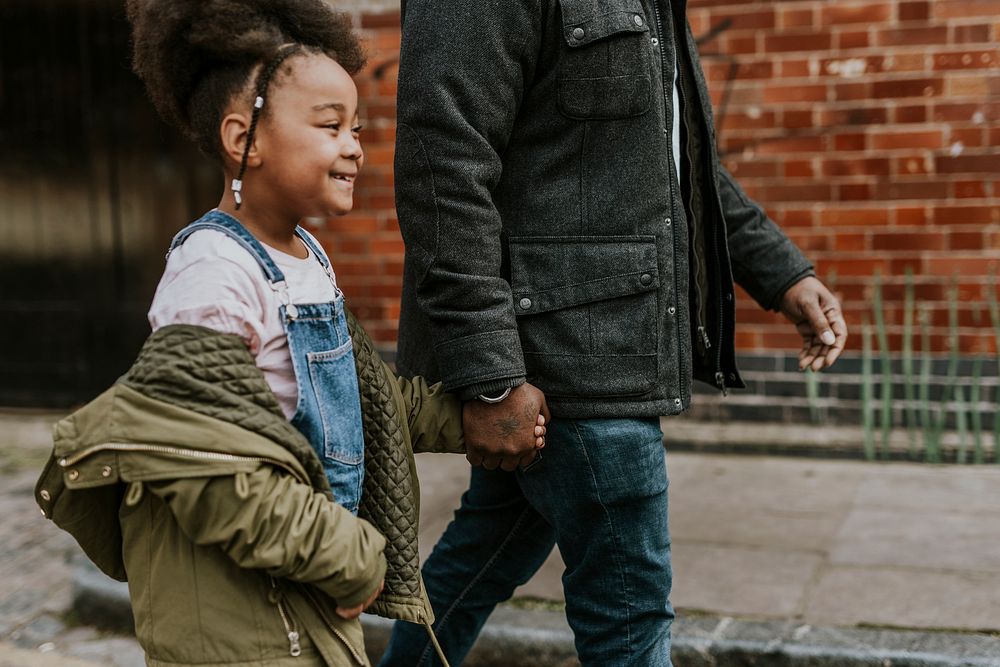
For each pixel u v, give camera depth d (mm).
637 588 2096
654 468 2076
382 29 4656
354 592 1605
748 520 3809
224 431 1490
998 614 2986
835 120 4332
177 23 1619
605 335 2010
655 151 2027
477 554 2402
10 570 3719
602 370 2010
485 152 1917
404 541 1847
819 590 3189
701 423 4629
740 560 3445
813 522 3768
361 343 1819
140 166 5293
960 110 4211
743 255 2494
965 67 4180
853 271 4398
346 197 1678
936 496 3996
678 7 2158
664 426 4645
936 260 4309
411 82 1930
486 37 1909
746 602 3129
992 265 4250
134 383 1521
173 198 5289
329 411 1672
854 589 3188
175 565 1586
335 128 1649
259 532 1492
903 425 4410
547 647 2973
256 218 1676
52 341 5504
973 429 4344
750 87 4391
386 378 1866
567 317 2012
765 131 4402
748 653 2863
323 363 1668
